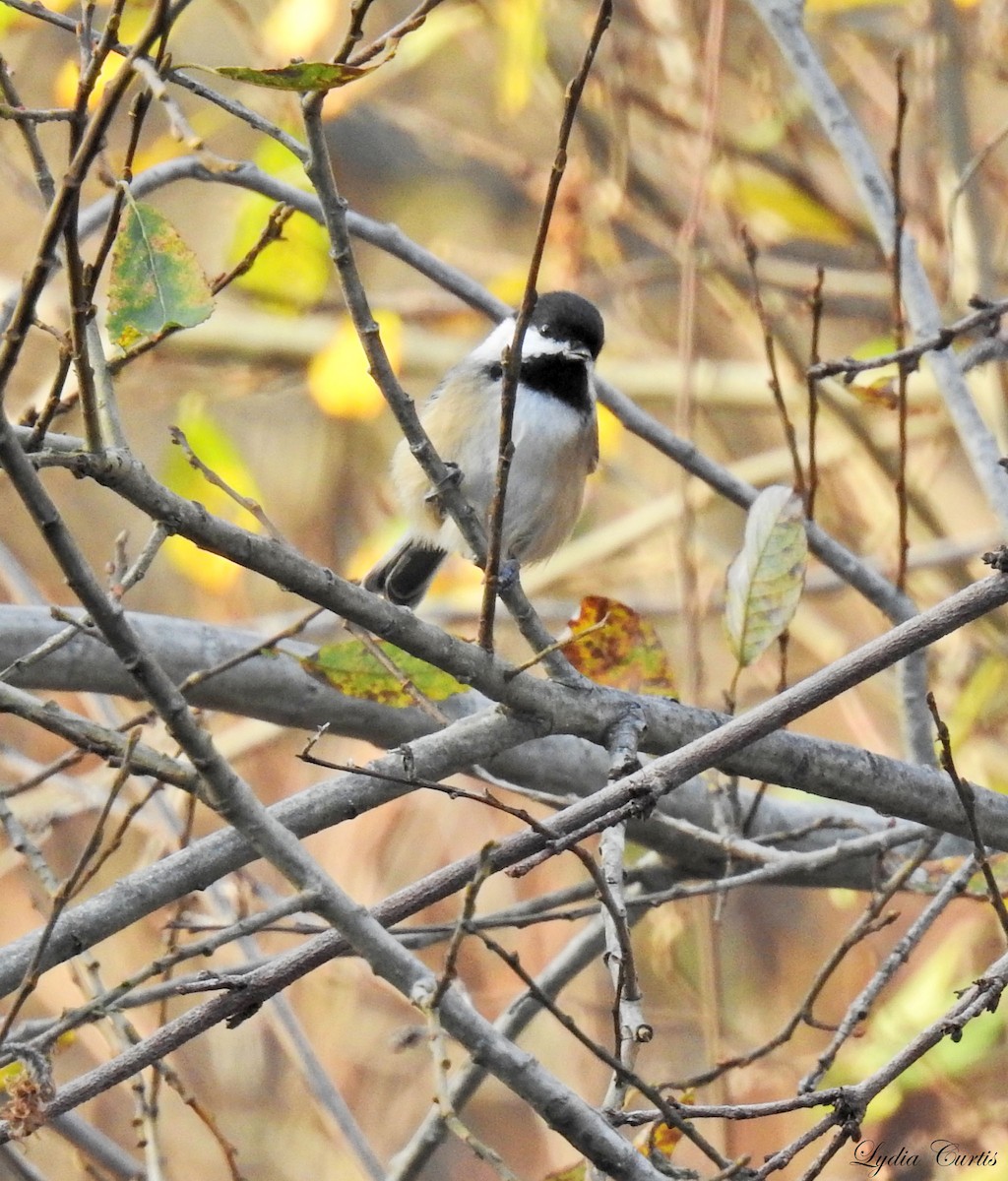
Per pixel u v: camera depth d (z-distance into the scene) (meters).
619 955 4.96
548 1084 4.45
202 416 10.43
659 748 5.98
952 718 10.55
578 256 11.36
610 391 8.47
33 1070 4.64
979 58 11.16
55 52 13.34
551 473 8.78
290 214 5.46
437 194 16.53
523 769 7.70
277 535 5.02
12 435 3.86
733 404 12.62
